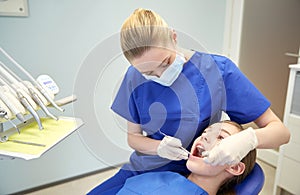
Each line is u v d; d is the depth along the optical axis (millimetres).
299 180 1440
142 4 1718
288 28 2012
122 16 1671
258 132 801
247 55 2041
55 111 1025
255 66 2059
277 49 2043
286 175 1511
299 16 2014
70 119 948
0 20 1350
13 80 849
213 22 2033
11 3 1342
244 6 1940
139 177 893
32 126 898
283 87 2078
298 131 1406
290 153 1466
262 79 2066
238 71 884
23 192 1666
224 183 862
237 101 880
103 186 960
